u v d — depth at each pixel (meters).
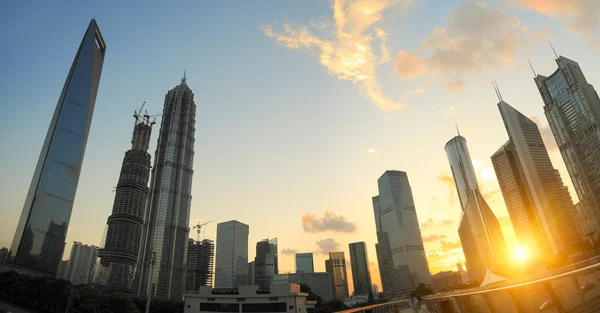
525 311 50.03
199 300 136.25
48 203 189.38
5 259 167.38
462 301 63.09
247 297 135.88
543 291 53.38
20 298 115.62
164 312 151.75
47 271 180.88
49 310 114.38
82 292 141.25
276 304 134.88
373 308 81.25
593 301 45.47
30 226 179.12
